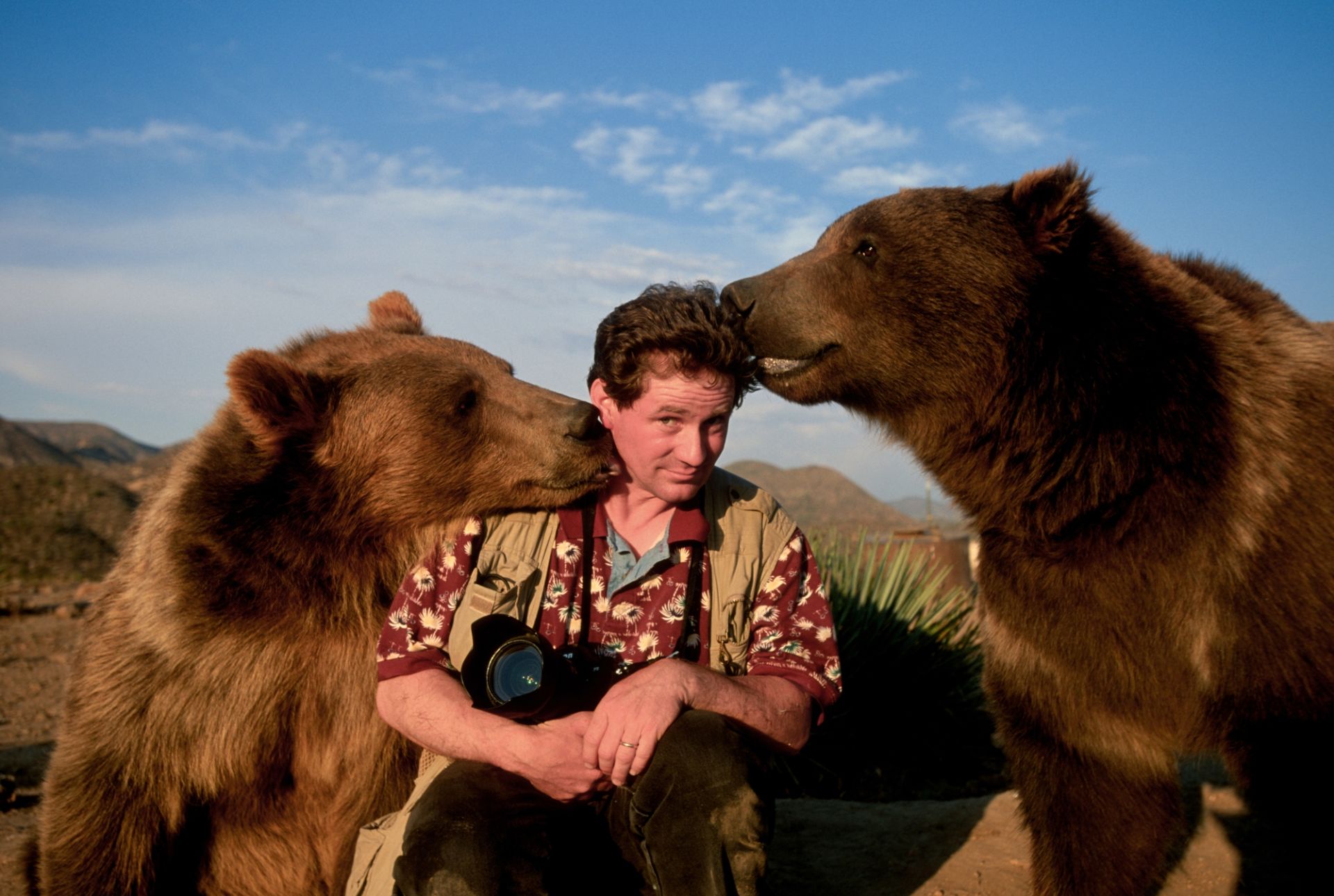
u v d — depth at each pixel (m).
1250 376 3.01
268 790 3.42
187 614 3.22
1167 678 3.02
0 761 6.38
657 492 2.90
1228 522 2.88
